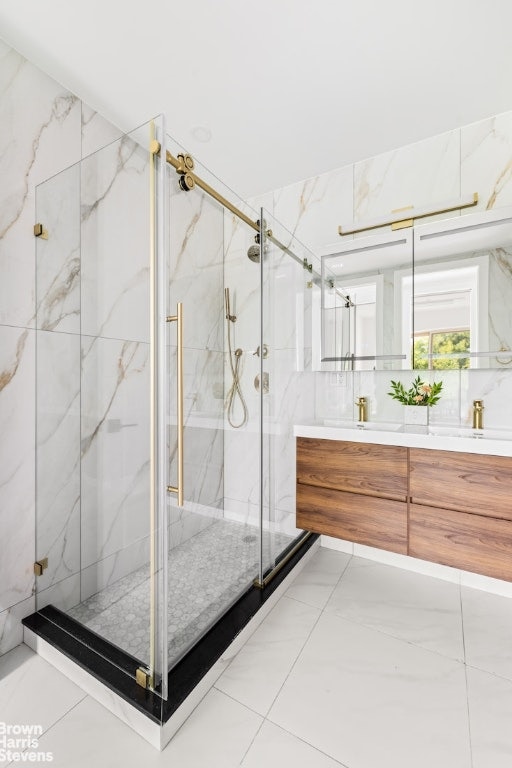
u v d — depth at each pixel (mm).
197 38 1498
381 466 1891
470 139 2041
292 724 1163
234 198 1808
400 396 2217
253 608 1621
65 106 1725
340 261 2373
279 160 2354
